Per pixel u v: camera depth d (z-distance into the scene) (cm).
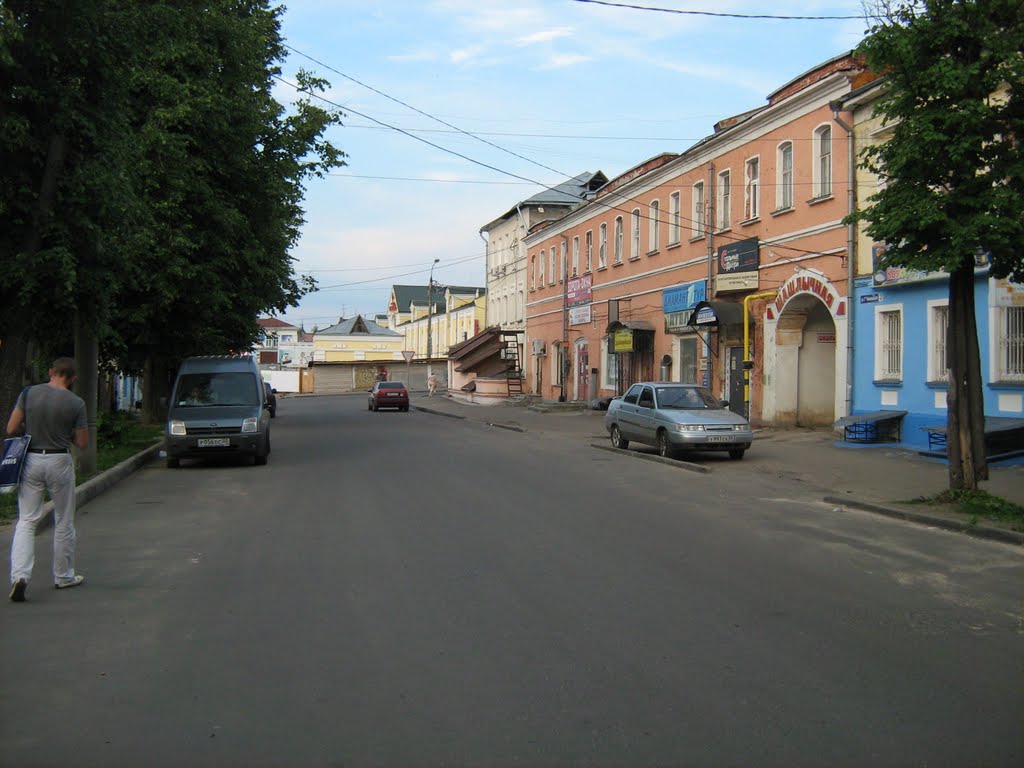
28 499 704
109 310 1399
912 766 392
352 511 1137
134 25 1289
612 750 408
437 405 4988
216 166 2081
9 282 1172
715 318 2444
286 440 2456
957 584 733
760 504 1199
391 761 399
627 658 540
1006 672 514
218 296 2198
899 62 1012
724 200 2662
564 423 3127
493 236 5684
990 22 968
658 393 1897
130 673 518
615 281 3562
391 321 12550
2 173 1165
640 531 986
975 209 971
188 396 1791
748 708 459
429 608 659
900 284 1841
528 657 543
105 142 1245
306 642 577
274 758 403
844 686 491
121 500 1270
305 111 2372
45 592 715
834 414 2323
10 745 418
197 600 687
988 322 1603
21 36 1069
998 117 973
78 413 728
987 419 1570
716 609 655
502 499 1245
